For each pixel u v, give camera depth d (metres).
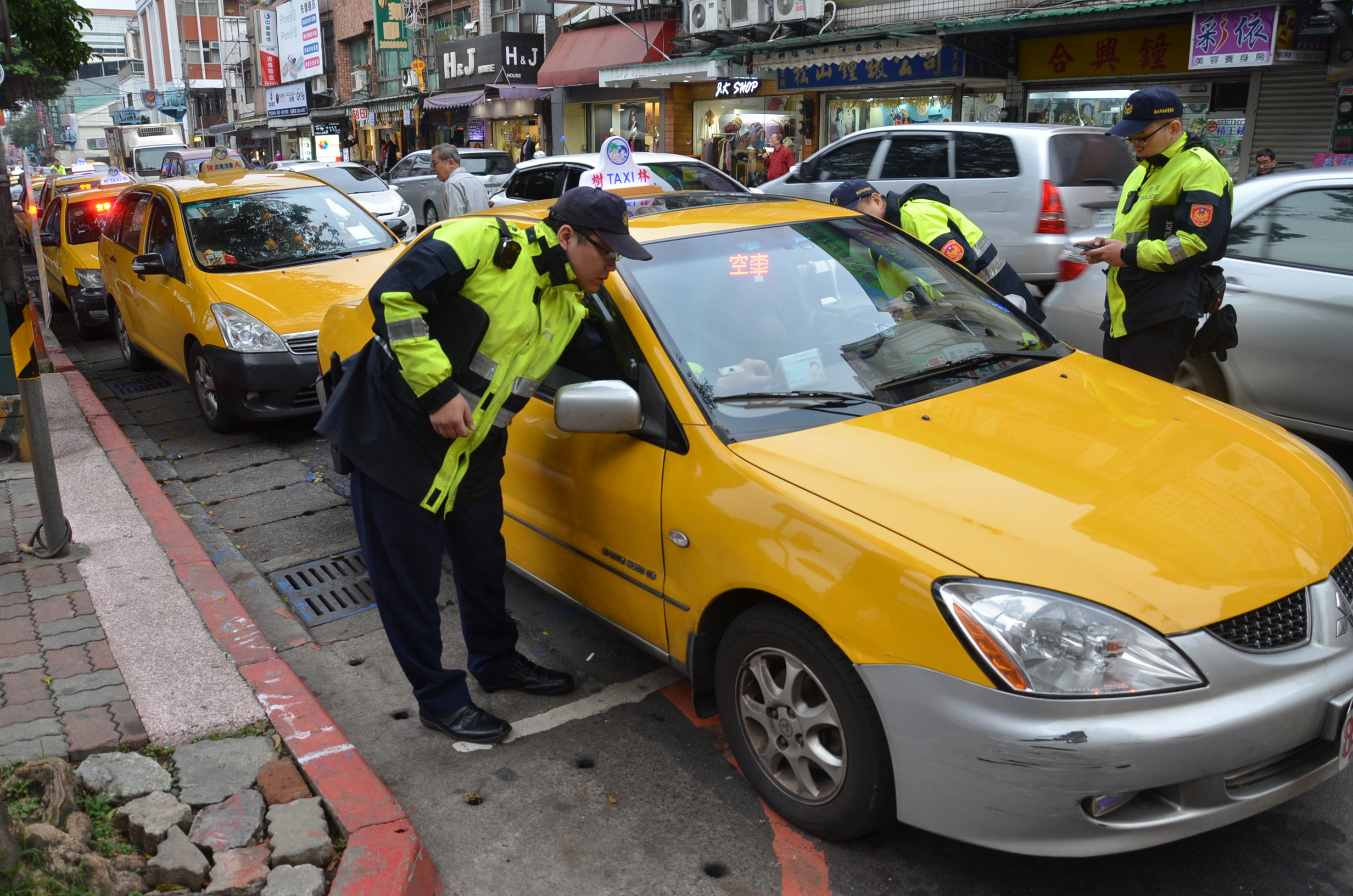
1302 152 11.08
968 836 2.44
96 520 5.21
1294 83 11.02
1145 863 2.72
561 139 23.33
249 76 54.31
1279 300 5.16
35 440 4.60
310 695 3.53
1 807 2.46
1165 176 4.47
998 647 2.31
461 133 29.55
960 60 13.86
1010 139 8.52
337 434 3.17
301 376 6.70
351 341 4.67
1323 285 5.01
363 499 3.21
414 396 3.07
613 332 3.35
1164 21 11.90
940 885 2.67
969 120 14.63
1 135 4.46
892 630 2.45
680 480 3.04
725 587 2.89
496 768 3.28
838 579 2.56
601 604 3.49
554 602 4.46
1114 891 2.63
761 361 3.26
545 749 3.38
